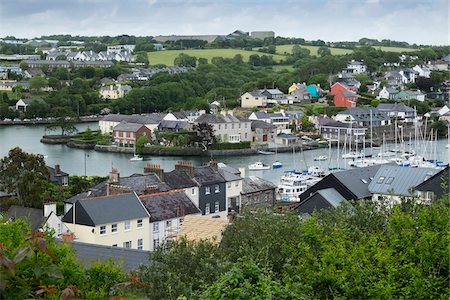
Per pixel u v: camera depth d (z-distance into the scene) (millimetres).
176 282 22453
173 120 169000
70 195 83062
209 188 71625
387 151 148500
